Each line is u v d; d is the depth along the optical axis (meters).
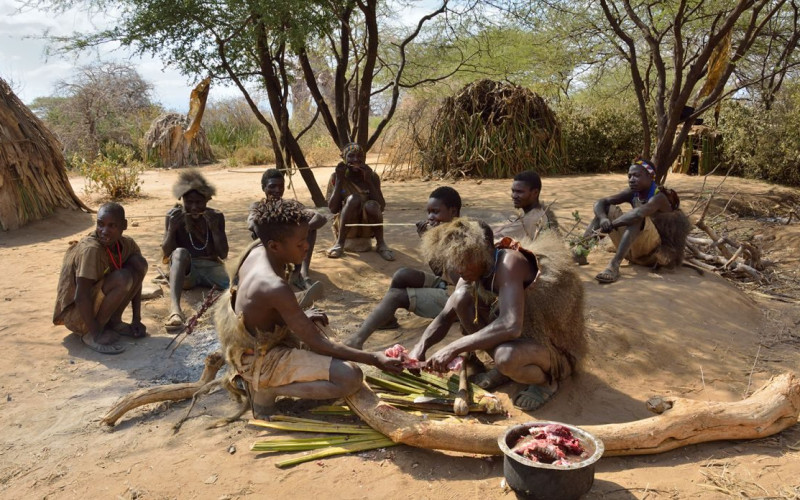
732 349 4.66
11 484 3.23
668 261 6.16
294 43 9.01
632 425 3.25
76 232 9.43
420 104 17.34
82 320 4.96
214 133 22.78
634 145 16.34
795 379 3.53
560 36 13.73
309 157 20.08
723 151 15.01
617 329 4.67
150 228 9.45
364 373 4.05
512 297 3.50
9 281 6.80
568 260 3.84
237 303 3.58
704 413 3.33
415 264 7.14
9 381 4.43
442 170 15.59
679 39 9.87
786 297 6.34
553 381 3.86
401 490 3.02
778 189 12.97
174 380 4.47
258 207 3.58
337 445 3.40
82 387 4.35
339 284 6.50
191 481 3.16
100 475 3.26
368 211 7.12
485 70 15.44
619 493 2.96
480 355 4.44
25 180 9.64
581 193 12.55
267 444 3.40
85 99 22.38
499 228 5.62
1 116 9.53
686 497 2.93
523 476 2.75
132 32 8.99
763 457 3.25
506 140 15.21
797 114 13.60
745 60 14.48
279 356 3.59
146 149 19.81
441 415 3.66
